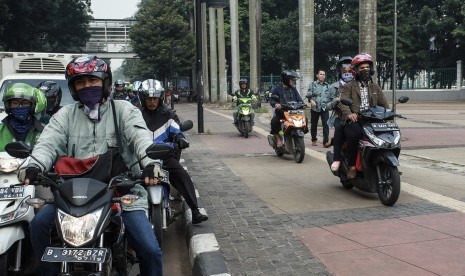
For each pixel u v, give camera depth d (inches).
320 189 285.0
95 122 137.9
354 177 258.7
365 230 202.1
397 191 232.5
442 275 153.5
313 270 160.7
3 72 375.9
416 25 1378.0
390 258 169.6
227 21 1809.8
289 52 1658.5
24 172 123.0
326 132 458.3
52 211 127.8
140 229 130.3
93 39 2213.3
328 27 1518.2
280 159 403.5
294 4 1891.0
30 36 1306.6
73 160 130.6
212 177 326.3
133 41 1835.6
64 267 112.3
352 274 156.5
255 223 217.0
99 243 115.4
